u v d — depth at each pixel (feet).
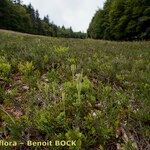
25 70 22.13
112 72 22.91
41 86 18.85
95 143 13.29
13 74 22.33
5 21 283.18
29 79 20.26
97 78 21.99
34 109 15.52
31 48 30.96
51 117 14.42
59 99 17.06
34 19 404.16
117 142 13.57
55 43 43.06
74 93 17.16
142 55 34.73
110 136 13.79
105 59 29.32
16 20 296.92
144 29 148.36
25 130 13.82
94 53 33.27
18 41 44.06
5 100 17.01
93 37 271.08
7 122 14.30
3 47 31.91
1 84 20.01
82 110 15.47
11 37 57.82
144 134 13.80
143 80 21.57
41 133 13.96
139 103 16.96
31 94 17.71
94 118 14.74
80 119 14.75
